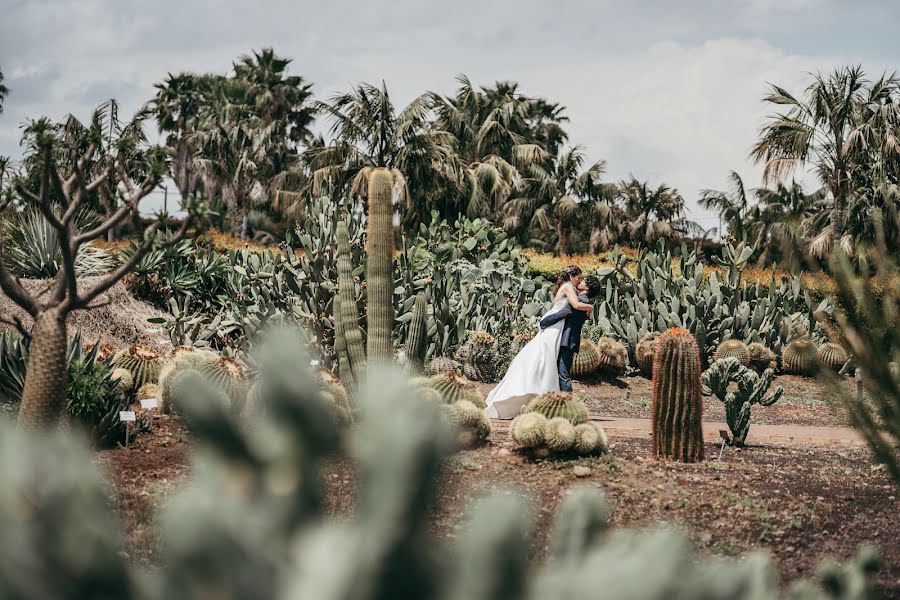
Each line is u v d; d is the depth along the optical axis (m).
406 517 0.42
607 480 6.50
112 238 21.17
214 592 0.44
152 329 14.64
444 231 17.86
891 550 4.95
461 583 0.43
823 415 11.50
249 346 12.88
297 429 0.45
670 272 15.80
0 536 0.43
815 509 5.88
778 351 15.03
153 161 5.54
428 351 13.77
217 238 24.05
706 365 15.03
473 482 5.88
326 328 12.48
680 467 7.20
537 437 6.97
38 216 14.39
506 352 14.10
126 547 3.58
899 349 2.17
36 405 5.35
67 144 5.62
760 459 7.82
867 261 2.16
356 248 12.71
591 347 13.71
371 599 0.41
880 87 20.25
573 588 0.45
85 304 5.54
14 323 5.42
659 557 0.46
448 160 29.55
